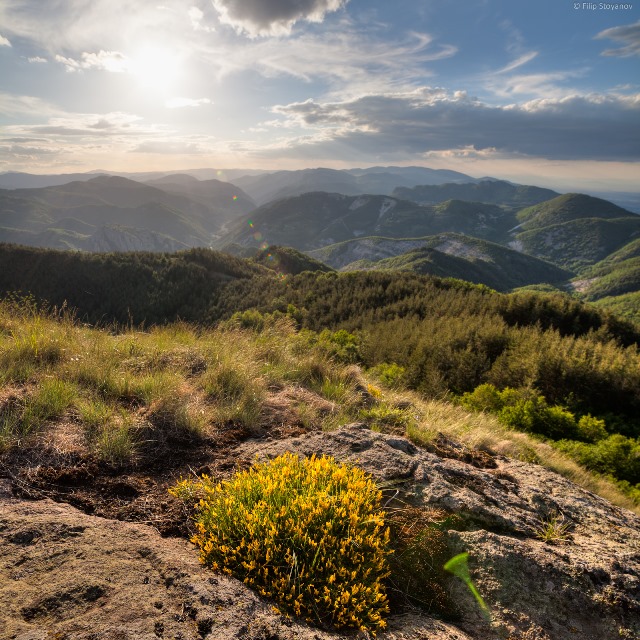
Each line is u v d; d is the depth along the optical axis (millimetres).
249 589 2084
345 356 8344
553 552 2619
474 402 11945
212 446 3721
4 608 1653
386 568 2455
